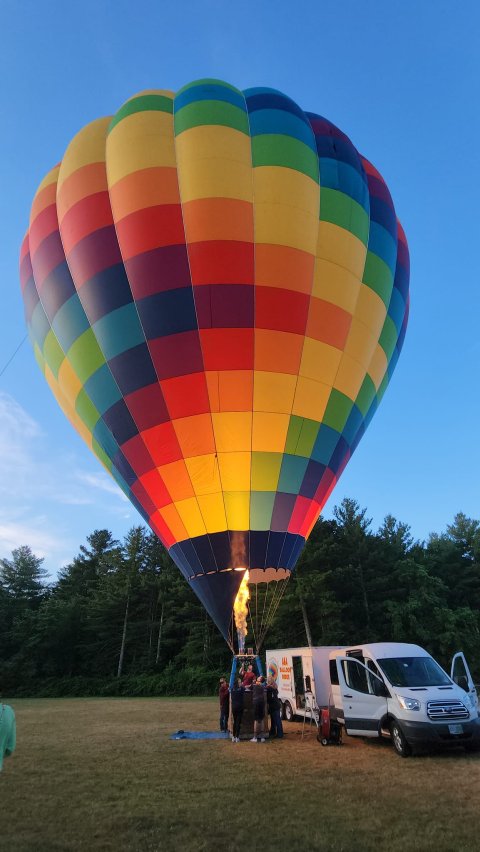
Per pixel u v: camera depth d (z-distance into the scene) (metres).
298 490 12.62
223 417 12.33
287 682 15.37
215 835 5.71
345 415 13.66
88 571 62.62
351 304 13.77
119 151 13.73
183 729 14.12
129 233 13.02
